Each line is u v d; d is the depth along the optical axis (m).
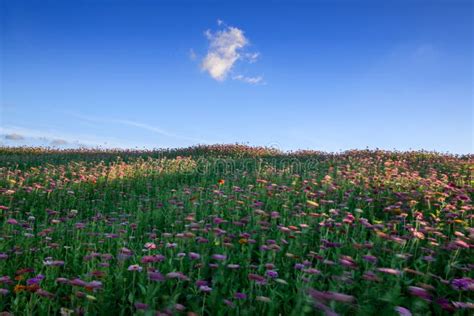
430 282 4.61
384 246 5.39
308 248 5.92
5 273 5.05
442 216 7.48
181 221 7.18
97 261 5.12
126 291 4.38
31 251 5.83
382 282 4.00
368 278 3.72
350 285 4.06
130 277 4.70
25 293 4.05
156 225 8.09
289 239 5.90
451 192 8.38
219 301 3.94
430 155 18.58
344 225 6.34
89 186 12.64
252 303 4.01
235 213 8.07
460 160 16.52
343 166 14.49
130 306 3.90
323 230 6.46
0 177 13.23
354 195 9.30
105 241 6.52
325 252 5.66
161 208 9.27
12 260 5.54
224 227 7.21
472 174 11.89
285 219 7.32
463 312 3.77
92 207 10.47
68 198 11.05
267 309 3.87
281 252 5.48
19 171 14.48
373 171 13.48
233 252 5.66
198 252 5.48
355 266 4.04
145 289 4.12
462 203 8.04
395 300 3.51
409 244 5.73
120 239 6.15
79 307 3.83
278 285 4.35
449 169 13.78
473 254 5.39
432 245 5.32
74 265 5.25
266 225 6.32
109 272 4.72
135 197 11.00
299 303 3.19
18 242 6.27
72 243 6.55
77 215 9.50
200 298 4.07
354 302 3.66
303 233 6.11
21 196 10.86
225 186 11.36
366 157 17.83
